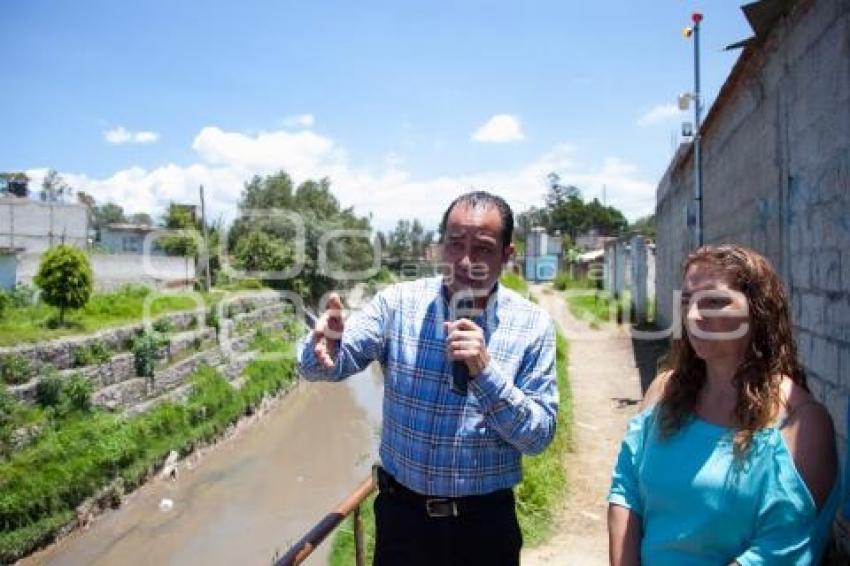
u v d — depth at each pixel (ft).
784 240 17.10
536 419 6.80
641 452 6.65
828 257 13.65
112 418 45.19
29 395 41.65
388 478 7.70
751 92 21.04
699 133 30.91
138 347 52.70
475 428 7.21
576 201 242.99
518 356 7.34
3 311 52.47
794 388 5.92
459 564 7.30
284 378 71.92
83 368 46.57
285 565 7.13
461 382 6.91
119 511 40.04
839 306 13.05
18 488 34.96
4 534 33.22
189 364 59.26
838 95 12.95
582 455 27.40
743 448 5.70
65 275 51.16
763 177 19.57
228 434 55.62
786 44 16.56
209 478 46.37
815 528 5.55
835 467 5.68
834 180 13.23
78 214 110.73
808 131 14.97
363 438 55.72
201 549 35.78
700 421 6.16
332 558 21.17
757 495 5.62
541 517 20.98
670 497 5.99
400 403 7.54
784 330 6.11
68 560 34.24
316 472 47.75
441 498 7.25
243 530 38.11
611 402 36.06
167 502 41.45
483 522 7.29
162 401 52.80
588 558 18.63
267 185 153.48
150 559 34.58
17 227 106.73
